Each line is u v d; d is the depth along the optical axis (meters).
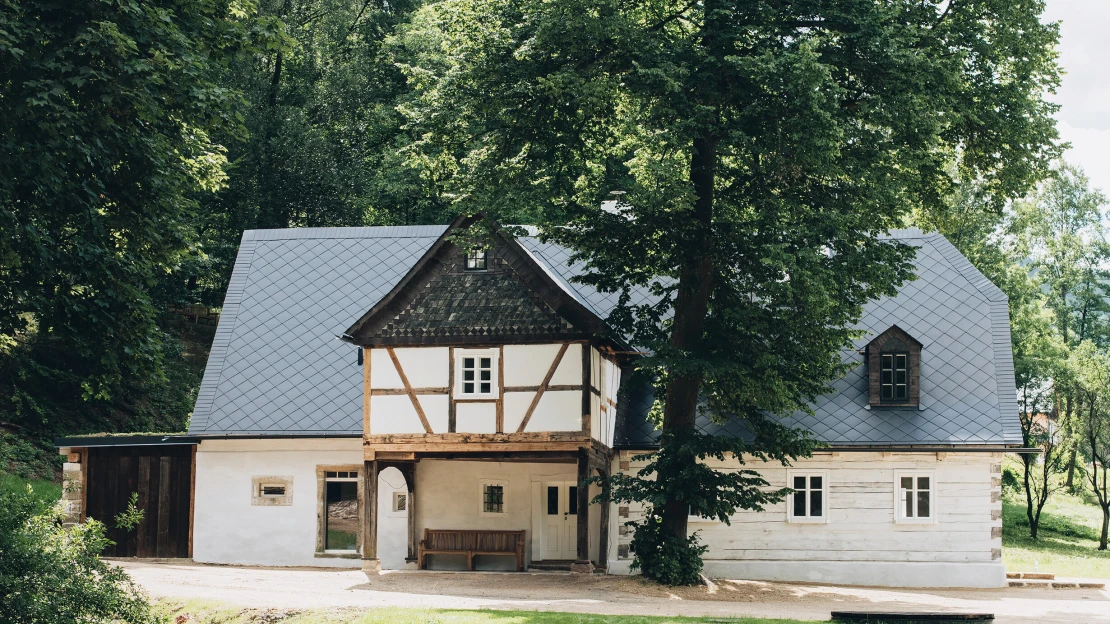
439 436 27.20
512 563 29.39
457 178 25.33
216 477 30.11
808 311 23.88
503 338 27.11
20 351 38.00
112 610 17.08
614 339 26.81
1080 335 62.47
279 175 44.84
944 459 28.84
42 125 16.55
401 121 49.47
